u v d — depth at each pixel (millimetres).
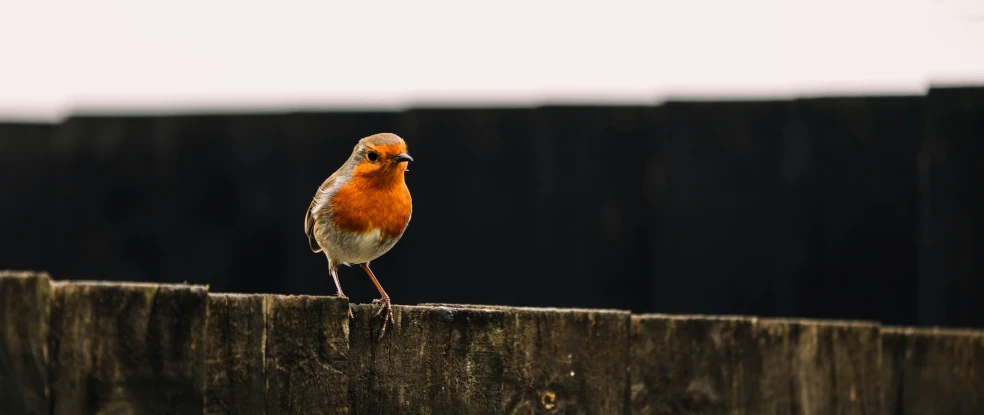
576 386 7309
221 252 12070
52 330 6309
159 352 6457
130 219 12234
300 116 11969
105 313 6402
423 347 7062
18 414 6234
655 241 11141
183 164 12188
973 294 10344
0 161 12281
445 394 7062
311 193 11891
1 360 6215
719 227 11000
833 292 10727
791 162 10852
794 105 10867
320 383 6816
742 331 7801
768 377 7840
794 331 7902
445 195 11586
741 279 10922
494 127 11523
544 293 11328
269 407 6703
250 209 12047
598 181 11273
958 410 8109
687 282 11031
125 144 12281
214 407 6602
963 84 10477
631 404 7570
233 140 12117
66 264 12258
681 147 11078
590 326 7355
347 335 6887
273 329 6750
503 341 7156
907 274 10578
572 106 11336
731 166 10992
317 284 11898
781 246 10859
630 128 11234
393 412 6992
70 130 12359
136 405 6414
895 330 8125
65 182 12320
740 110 10984
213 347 6621
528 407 7199
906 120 10633
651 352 7648
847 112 10750
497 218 11484
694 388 7691
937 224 10484
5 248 12203
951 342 8141
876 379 7984
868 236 10680
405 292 11680
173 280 12125
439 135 11609
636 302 11156
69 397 6309
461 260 11539
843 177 10742
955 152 10477
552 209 11344
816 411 7883
